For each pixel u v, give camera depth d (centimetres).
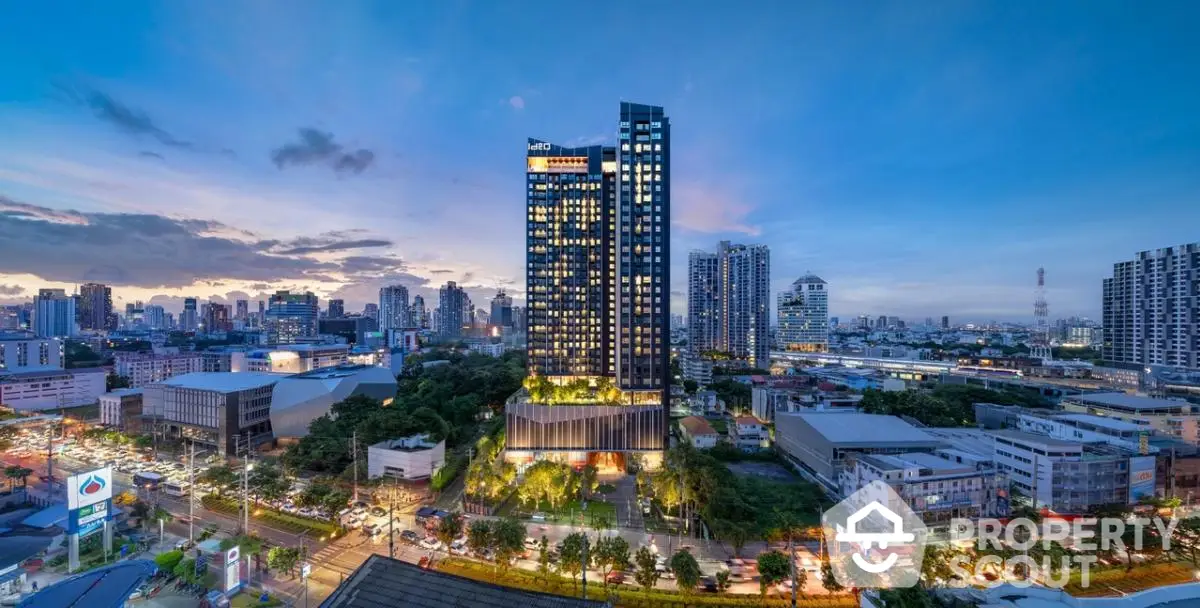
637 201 19288
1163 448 13950
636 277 19138
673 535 11650
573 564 9388
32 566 9844
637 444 16638
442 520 10731
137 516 11906
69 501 9719
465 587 6869
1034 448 13062
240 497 13012
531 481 13125
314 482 13900
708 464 13650
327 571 9931
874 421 16488
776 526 11238
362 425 17300
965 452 14738
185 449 18225
